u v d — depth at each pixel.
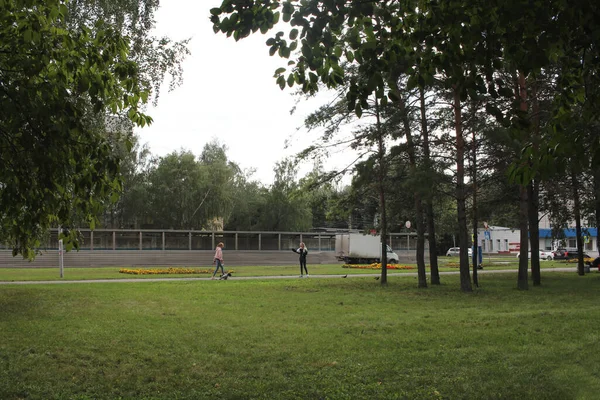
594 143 4.98
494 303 16.22
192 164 61.09
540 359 8.61
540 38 4.87
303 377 7.60
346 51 6.03
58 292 18.05
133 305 14.77
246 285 22.52
